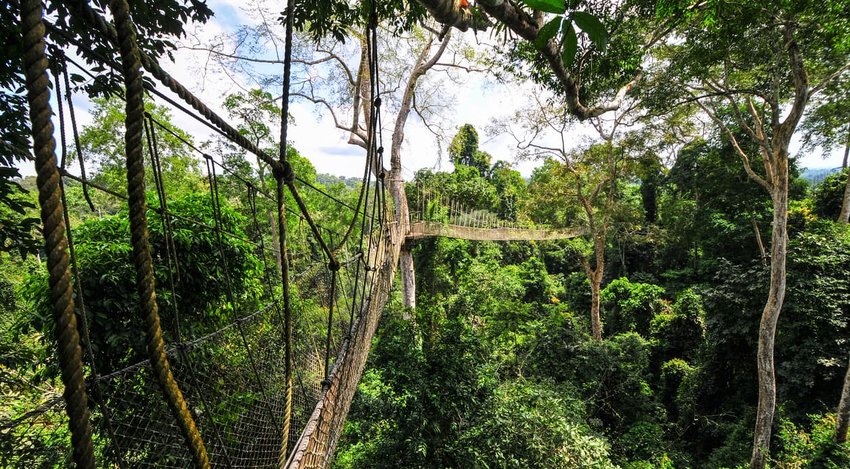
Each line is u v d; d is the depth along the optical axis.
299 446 2.21
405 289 11.29
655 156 11.82
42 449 2.34
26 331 2.99
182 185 9.11
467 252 17.16
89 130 8.15
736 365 9.42
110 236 3.29
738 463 7.69
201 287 3.58
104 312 2.94
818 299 7.93
